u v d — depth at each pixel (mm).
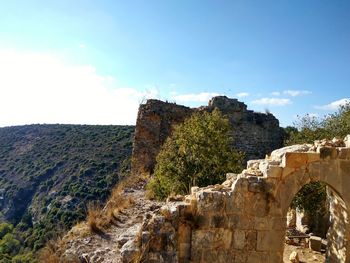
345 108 17875
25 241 28219
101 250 10125
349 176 9219
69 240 11320
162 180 16062
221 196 8922
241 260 8883
